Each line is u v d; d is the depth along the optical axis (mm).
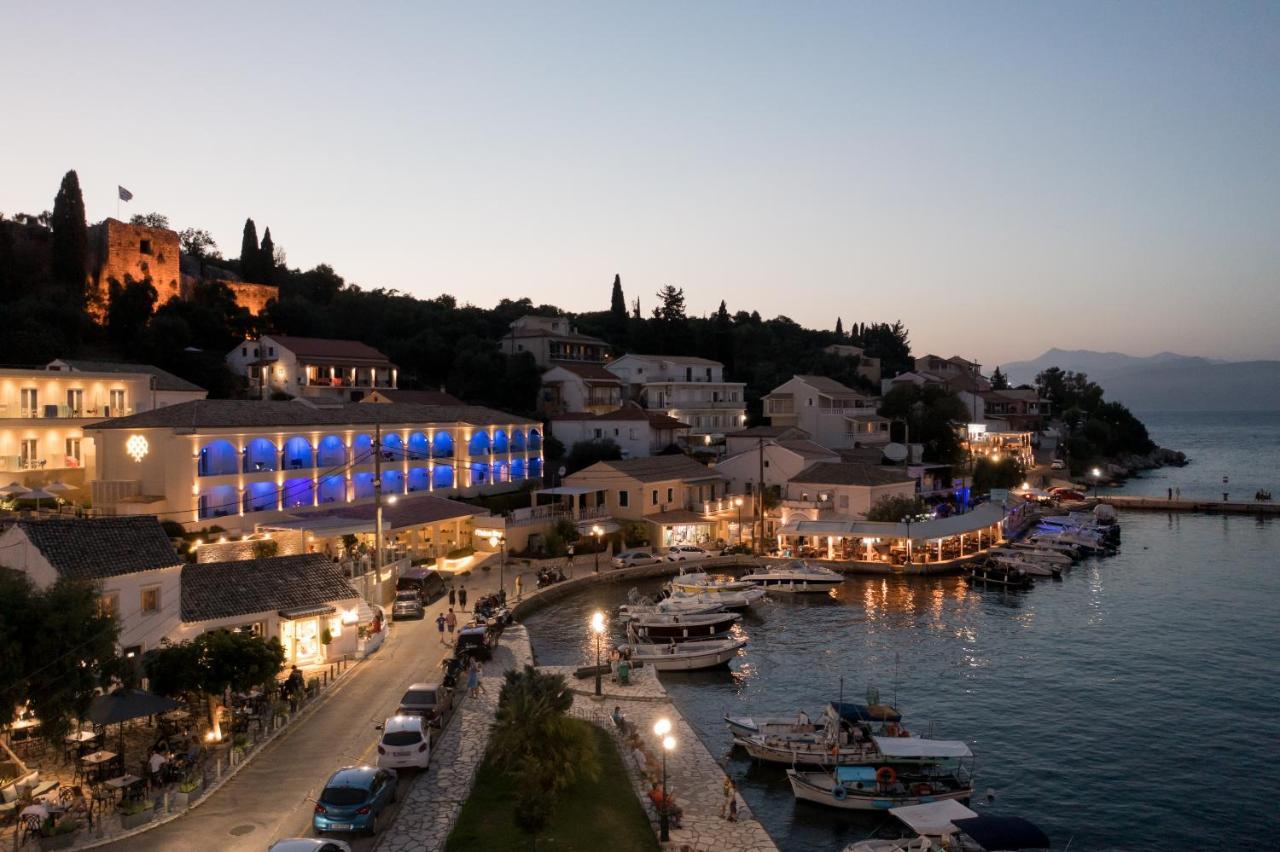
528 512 78375
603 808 29719
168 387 79250
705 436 124062
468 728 35875
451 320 140250
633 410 111125
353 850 24781
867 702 44656
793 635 59781
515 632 54625
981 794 35344
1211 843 31812
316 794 28031
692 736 39344
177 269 120125
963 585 76625
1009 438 156000
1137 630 60656
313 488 67750
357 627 45719
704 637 54750
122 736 29750
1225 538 103312
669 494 89438
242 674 31781
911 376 168375
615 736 38156
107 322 102750
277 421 65062
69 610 28047
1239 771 37594
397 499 72000
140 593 36906
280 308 122438
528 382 118375
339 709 36875
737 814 30922
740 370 163125
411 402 102812
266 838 24891
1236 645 56688
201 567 42156
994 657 54219
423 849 25016
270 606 41812
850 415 125500
